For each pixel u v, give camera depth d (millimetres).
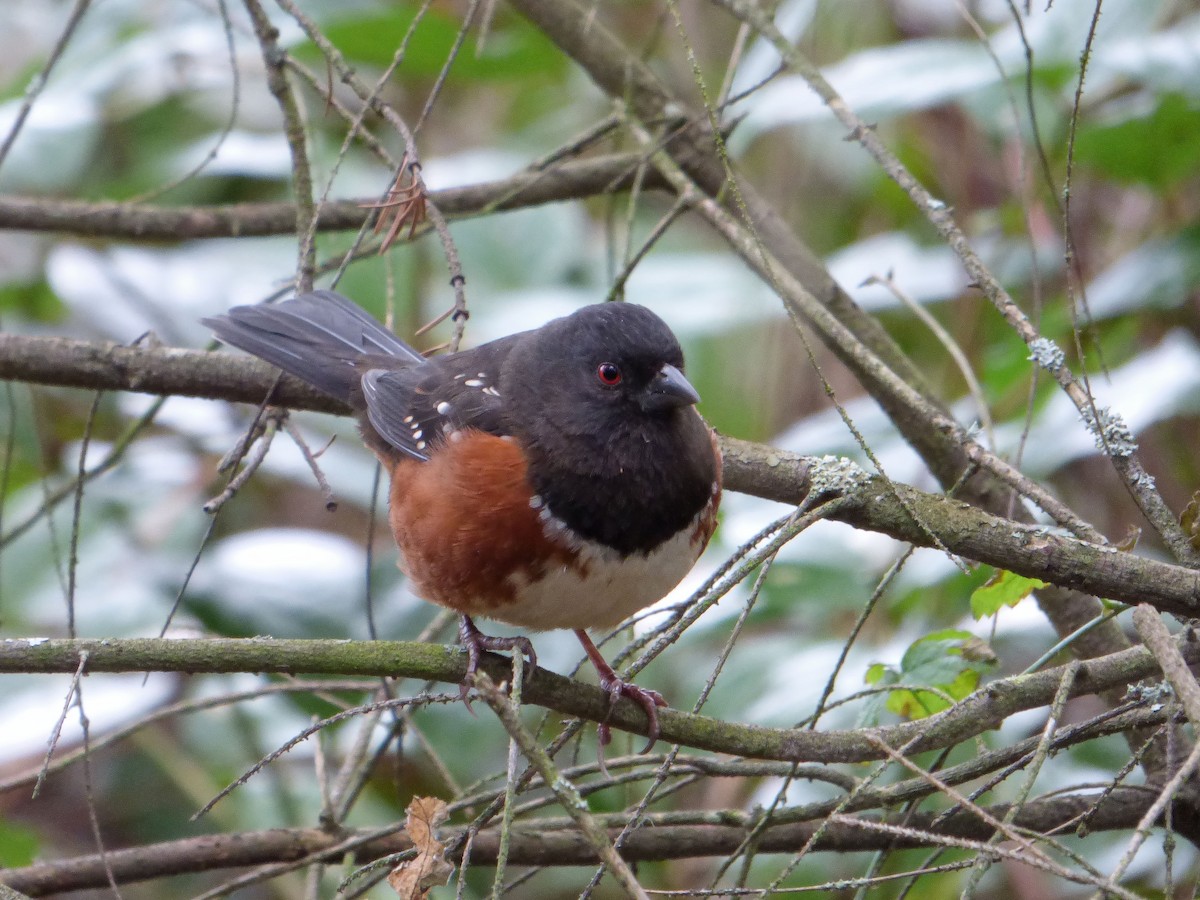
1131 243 10516
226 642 5879
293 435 7355
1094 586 5902
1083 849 8719
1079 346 6305
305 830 7840
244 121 13547
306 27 7621
